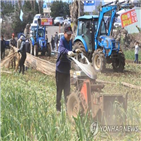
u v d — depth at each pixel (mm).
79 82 6039
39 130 4852
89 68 5977
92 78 5855
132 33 33625
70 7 22328
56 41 29250
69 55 6254
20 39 13289
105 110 5441
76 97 5805
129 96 8641
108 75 13898
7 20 48750
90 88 5578
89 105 5535
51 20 23469
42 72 13445
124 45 28672
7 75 12766
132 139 5234
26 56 13531
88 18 15422
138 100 8203
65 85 6754
